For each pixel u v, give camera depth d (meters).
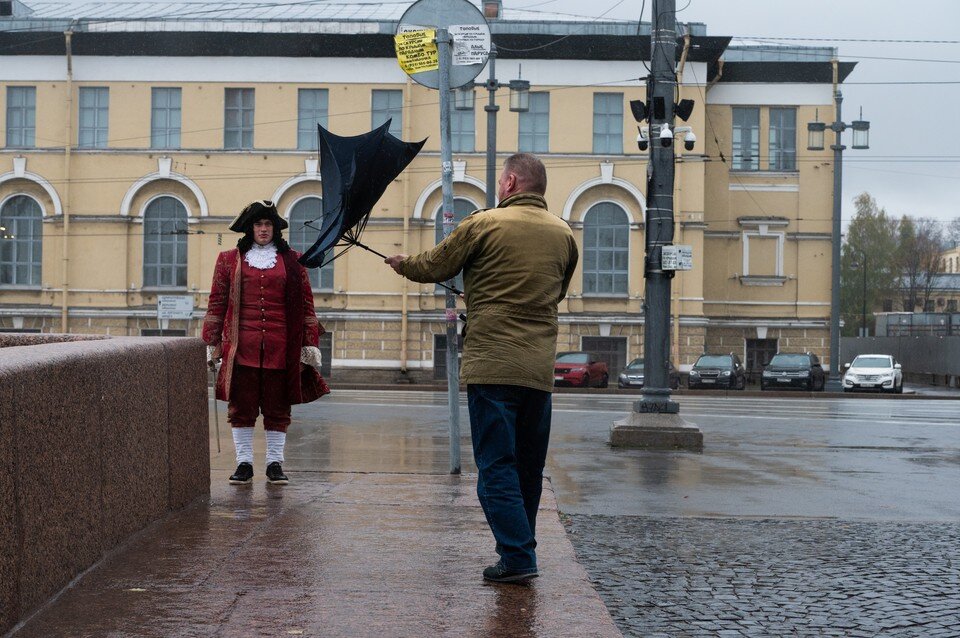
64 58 39.28
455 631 3.89
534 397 4.79
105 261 39.50
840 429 17.95
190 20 38.97
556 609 4.21
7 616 3.65
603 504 8.73
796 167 42.94
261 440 13.27
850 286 92.00
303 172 39.25
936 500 9.40
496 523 4.66
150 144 39.41
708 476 10.84
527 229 4.78
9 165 39.41
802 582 5.80
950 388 47.03
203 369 6.72
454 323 9.02
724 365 37.94
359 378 39.38
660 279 14.21
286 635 3.79
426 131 38.97
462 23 9.13
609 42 38.72
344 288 39.41
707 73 40.75
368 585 4.55
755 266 43.09
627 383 36.78
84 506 4.55
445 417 18.70
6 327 39.78
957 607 5.30
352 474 8.47
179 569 4.73
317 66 39.22
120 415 5.09
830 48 42.78
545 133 39.28
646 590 5.55
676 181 39.25
